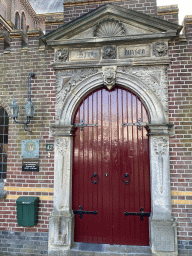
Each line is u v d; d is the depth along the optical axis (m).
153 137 4.09
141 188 4.20
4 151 4.84
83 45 4.43
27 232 4.29
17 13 17.16
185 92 4.14
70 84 4.43
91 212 4.29
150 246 3.96
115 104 4.45
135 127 4.35
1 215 4.41
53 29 4.79
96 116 4.48
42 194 4.34
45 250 4.16
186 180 3.96
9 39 5.05
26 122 4.43
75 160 4.45
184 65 4.20
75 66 4.41
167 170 3.98
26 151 4.50
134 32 4.31
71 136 4.39
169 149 4.07
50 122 4.48
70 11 4.75
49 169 4.38
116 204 4.25
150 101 4.18
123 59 4.29
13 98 4.33
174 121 4.11
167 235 3.80
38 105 4.55
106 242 4.20
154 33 4.15
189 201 3.92
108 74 4.27
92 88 4.40
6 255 4.25
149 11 4.45
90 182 4.36
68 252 4.02
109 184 4.30
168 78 4.21
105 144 4.40
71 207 4.29
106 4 4.25
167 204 3.91
